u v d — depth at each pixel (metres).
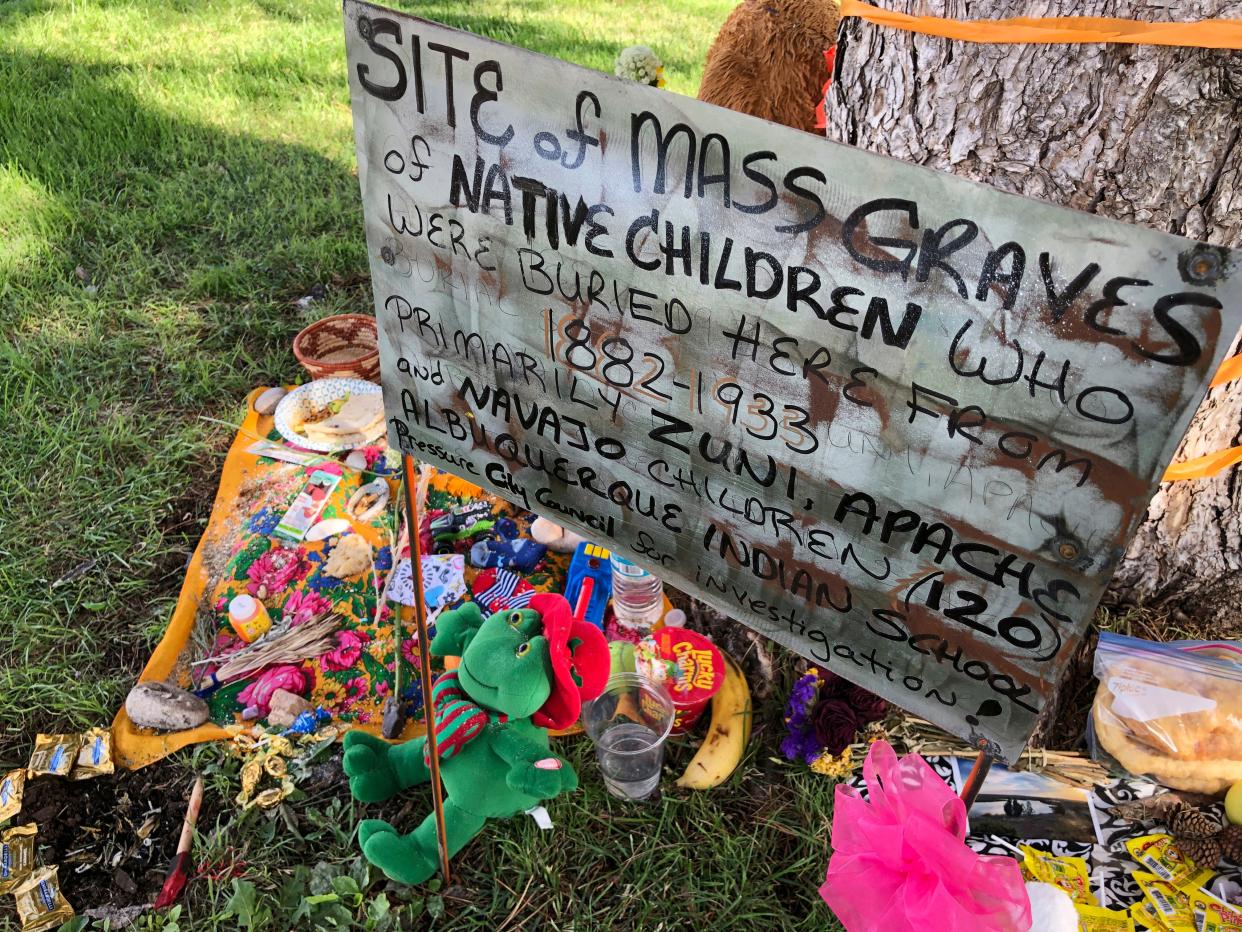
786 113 3.29
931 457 1.33
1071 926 1.86
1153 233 1.02
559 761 2.29
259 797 2.47
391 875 2.26
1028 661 1.42
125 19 7.08
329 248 4.61
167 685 2.68
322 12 7.56
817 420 1.41
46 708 2.71
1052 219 1.07
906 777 1.78
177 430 3.66
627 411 1.62
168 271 4.46
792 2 3.23
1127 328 1.08
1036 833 2.29
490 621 2.33
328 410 3.54
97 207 4.76
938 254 1.17
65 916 2.25
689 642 2.74
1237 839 2.19
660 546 1.78
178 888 2.31
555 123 1.37
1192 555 2.71
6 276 4.25
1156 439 1.13
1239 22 1.65
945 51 2.07
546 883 2.33
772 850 2.40
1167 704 2.34
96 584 3.07
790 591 1.65
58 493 3.35
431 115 1.49
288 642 2.84
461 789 2.27
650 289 1.44
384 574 3.10
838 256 1.24
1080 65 1.93
